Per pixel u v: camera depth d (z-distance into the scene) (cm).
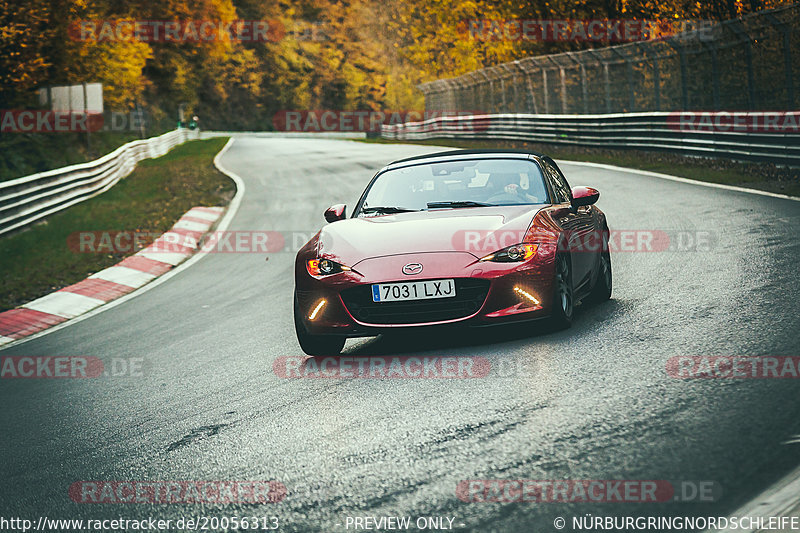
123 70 7669
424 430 797
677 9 5084
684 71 4094
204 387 1113
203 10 13588
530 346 1081
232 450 819
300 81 19200
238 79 17700
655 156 3991
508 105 6588
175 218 3344
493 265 1082
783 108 3294
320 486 688
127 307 1916
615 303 1310
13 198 2953
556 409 810
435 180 1323
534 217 1165
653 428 726
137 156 6316
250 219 3303
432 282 1080
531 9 6562
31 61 4822
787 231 1792
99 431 966
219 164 6322
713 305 1202
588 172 3731
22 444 952
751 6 4616
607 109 4941
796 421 705
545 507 591
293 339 1370
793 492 572
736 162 3291
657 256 1702
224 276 2181
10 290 2197
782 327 1030
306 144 9219
